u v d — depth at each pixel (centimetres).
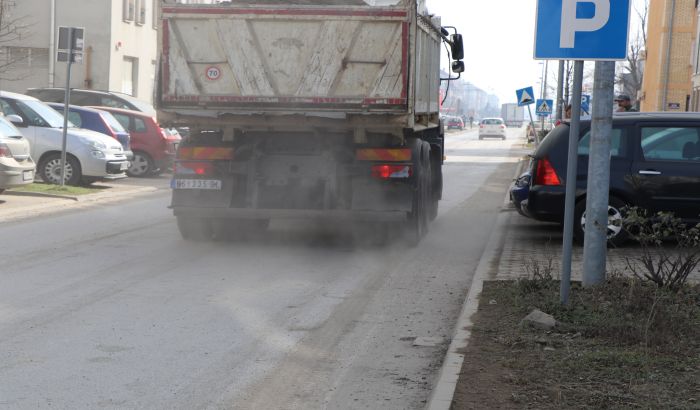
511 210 1812
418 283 1020
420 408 587
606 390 584
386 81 1186
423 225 1363
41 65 4281
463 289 991
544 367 637
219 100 1206
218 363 683
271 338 762
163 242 1290
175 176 1254
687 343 695
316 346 739
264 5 1190
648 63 5878
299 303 902
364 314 860
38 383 623
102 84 4419
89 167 2080
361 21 1182
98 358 688
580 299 820
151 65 4994
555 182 1265
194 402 593
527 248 1250
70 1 4359
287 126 1220
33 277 1002
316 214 1239
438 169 1636
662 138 1252
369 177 1242
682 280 839
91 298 899
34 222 1488
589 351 676
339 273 1073
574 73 786
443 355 716
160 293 930
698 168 1238
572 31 773
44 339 739
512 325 761
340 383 640
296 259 1168
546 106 4334
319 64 1192
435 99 1530
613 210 1249
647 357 654
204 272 1056
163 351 712
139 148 2508
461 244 1335
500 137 7994
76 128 2164
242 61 1203
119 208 1742
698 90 4038
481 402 561
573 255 1182
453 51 1641
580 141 1263
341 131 1241
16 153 1662
